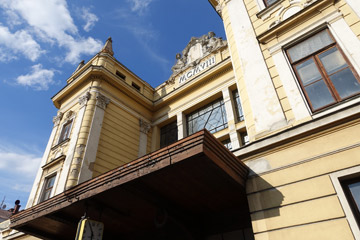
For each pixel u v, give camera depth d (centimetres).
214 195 591
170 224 751
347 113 480
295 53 654
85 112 1164
